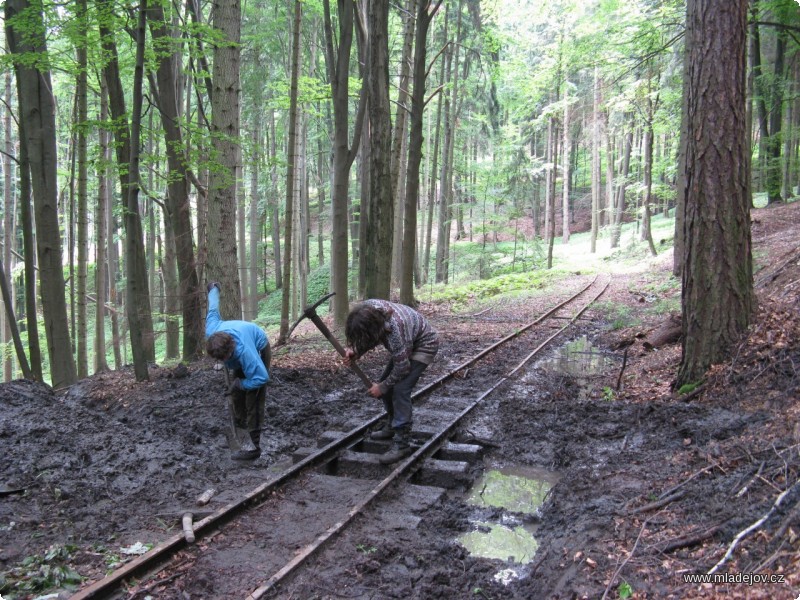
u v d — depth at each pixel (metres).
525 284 21.70
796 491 3.35
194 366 9.42
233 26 9.06
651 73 19.83
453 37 22.89
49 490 4.80
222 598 3.35
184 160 9.48
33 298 8.95
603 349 11.02
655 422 5.76
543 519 4.56
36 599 3.24
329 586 3.52
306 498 4.76
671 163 25.33
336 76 12.16
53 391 8.17
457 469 5.30
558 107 27.27
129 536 4.09
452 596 3.52
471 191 29.47
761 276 10.26
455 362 9.99
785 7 15.56
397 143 16.58
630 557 3.33
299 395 7.88
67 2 8.66
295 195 20.45
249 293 26.34
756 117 29.47
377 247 12.51
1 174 26.64
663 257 22.45
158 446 5.85
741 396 5.56
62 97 20.50
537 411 7.08
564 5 24.12
